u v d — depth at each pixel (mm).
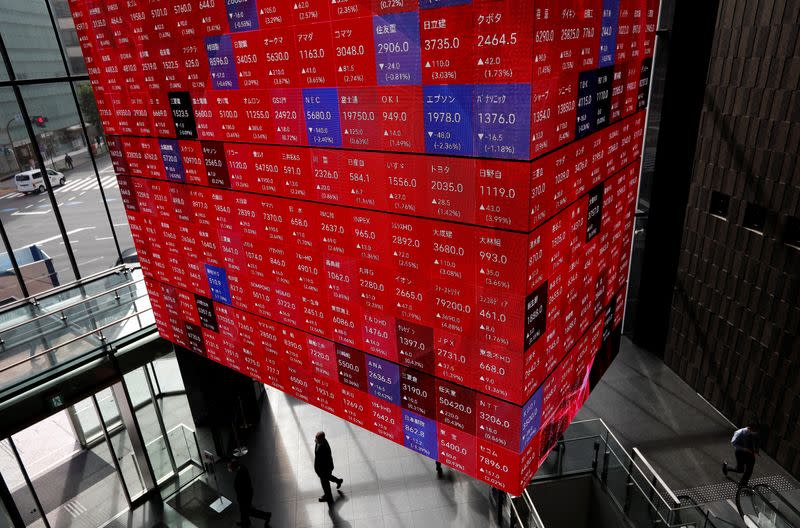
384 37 2990
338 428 10766
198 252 5109
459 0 2629
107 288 9820
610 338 5340
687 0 9820
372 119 3270
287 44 3457
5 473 9977
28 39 7855
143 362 8547
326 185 3756
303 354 4727
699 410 10555
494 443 3695
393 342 3943
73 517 8984
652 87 11000
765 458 9164
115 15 4371
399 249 3561
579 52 3086
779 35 7824
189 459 10102
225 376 10023
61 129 8508
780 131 8023
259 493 9273
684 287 11000
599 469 8930
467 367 3582
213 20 3781
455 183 3074
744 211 9008
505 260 3064
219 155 4352
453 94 2855
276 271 4508
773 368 8828
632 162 4637
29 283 9023
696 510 8266
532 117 2646
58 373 7613
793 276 8164
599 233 4258
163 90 4430
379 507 8766
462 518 8461
